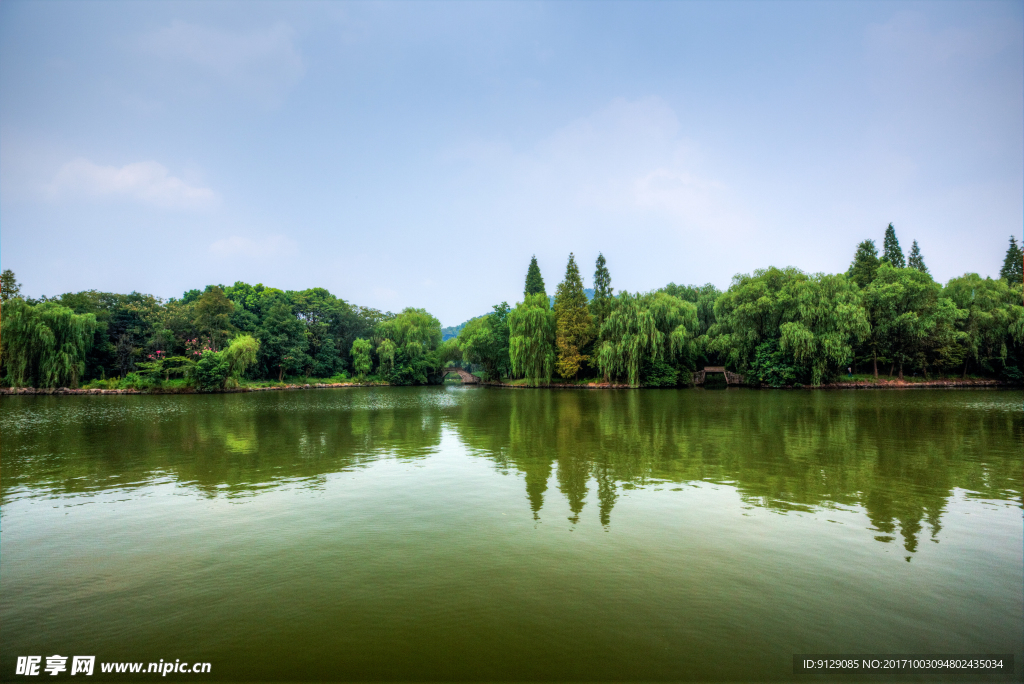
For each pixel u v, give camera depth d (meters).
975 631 7.90
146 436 28.28
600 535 12.06
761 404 43.66
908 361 66.62
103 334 74.62
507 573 10.04
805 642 7.64
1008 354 66.88
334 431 30.14
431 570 10.20
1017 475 17.67
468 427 31.52
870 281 80.19
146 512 14.11
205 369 72.25
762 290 70.94
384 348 99.44
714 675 6.88
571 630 8.02
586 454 21.98
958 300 68.81
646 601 8.90
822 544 11.41
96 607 8.86
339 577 9.92
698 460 20.48
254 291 115.00
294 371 96.69
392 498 15.33
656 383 75.19
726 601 8.88
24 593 9.39
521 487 16.50
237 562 10.66
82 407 46.91
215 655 7.45
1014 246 87.69
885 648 7.48
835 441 24.47
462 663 7.22
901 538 11.77
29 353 62.53
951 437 25.33
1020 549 11.09
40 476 18.53
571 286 89.75
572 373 80.81
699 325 81.31
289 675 6.99
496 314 100.25
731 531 12.27
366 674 7.00
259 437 27.84
